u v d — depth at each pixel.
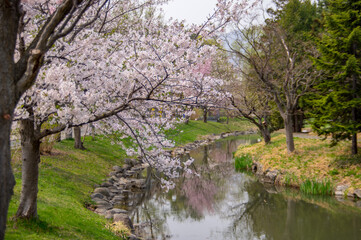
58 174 14.72
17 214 7.86
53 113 7.32
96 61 8.12
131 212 14.20
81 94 7.22
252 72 25.19
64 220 9.09
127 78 7.55
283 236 12.10
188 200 17.41
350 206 14.82
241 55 22.75
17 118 6.55
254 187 19.88
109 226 10.41
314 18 32.97
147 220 13.57
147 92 7.76
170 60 7.95
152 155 9.74
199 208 15.99
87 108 7.22
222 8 8.84
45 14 8.12
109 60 8.52
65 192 12.75
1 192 3.81
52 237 7.36
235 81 23.64
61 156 18.20
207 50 8.22
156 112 10.32
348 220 13.35
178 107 10.61
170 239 11.45
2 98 3.94
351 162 17.78
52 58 7.87
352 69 16.28
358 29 16.19
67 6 4.91
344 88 17.84
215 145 41.47
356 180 16.25
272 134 35.62
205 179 22.52
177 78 8.29
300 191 17.81
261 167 22.62
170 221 13.76
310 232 12.39
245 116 25.91
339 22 17.78
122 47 10.01
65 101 6.70
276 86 23.25
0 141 3.84
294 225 13.22
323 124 18.03
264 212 15.20
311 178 18.00
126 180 19.42
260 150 26.38
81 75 7.53
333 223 13.15
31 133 7.83
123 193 16.97
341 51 18.14
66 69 6.69
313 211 14.76
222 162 29.23
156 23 11.77
